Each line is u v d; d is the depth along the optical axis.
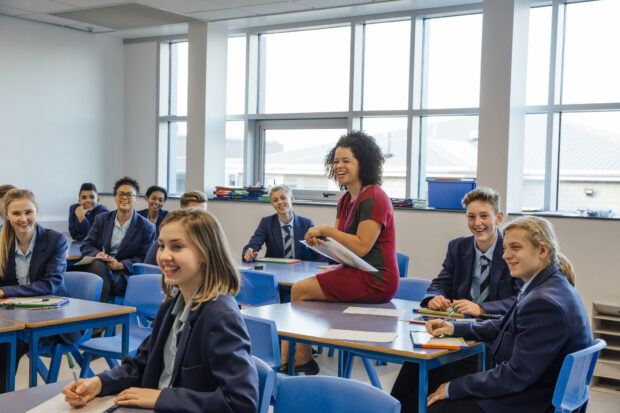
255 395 1.63
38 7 6.44
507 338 2.37
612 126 5.27
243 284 3.85
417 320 2.77
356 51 6.50
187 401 1.62
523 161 5.56
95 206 6.42
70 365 1.72
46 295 3.38
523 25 5.31
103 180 7.91
